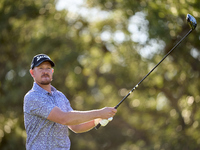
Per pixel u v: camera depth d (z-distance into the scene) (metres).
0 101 34.56
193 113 31.42
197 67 30.28
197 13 23.14
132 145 52.62
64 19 36.78
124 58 35.50
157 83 35.75
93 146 51.78
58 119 10.31
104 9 36.16
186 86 31.95
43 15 35.34
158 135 38.75
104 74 44.50
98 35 37.97
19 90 35.16
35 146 10.51
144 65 33.47
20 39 35.53
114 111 10.63
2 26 33.00
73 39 38.44
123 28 36.16
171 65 33.28
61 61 36.50
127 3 28.98
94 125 11.84
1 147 32.75
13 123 33.94
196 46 28.69
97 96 52.53
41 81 10.68
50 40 36.44
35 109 10.48
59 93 11.20
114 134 56.78
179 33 27.81
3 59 35.16
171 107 38.09
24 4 33.97
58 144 10.56
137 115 46.88
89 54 38.78
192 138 31.06
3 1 32.62
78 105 48.22
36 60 10.70
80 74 39.75
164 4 25.19
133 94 39.84
